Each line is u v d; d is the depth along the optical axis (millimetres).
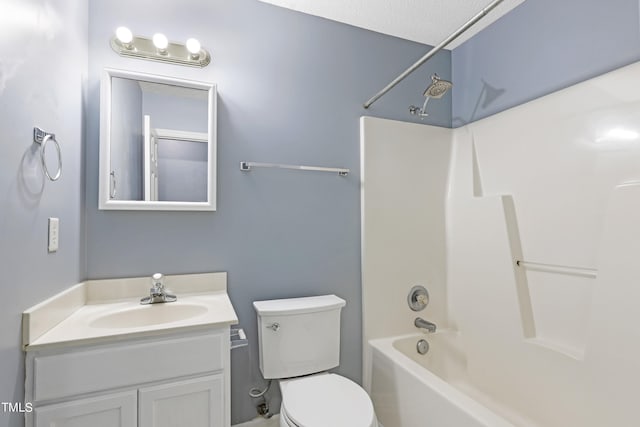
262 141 1792
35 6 1007
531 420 1616
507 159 1879
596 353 1359
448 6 1881
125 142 1508
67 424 1005
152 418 1105
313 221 1905
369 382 1941
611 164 1395
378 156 2061
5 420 865
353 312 1993
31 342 972
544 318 1651
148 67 1576
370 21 2018
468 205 2066
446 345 2119
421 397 1493
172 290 1574
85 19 1440
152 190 1542
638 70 1328
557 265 1594
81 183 1397
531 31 1807
